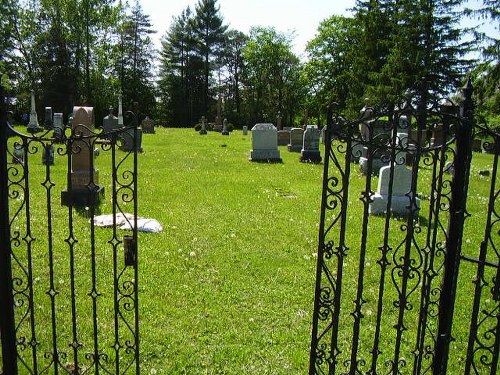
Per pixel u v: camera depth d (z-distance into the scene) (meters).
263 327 4.80
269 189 12.53
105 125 21.53
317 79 55.47
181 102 61.22
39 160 15.18
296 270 6.38
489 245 8.00
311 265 6.60
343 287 5.87
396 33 40.12
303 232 8.27
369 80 41.09
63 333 4.50
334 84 52.84
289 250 7.24
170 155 19.02
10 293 3.49
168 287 5.65
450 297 3.68
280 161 18.64
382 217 9.70
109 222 8.16
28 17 46.22
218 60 62.47
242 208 10.05
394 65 37.72
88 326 4.63
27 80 46.44
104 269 6.10
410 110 3.43
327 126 3.37
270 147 18.53
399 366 4.20
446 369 3.84
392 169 3.44
